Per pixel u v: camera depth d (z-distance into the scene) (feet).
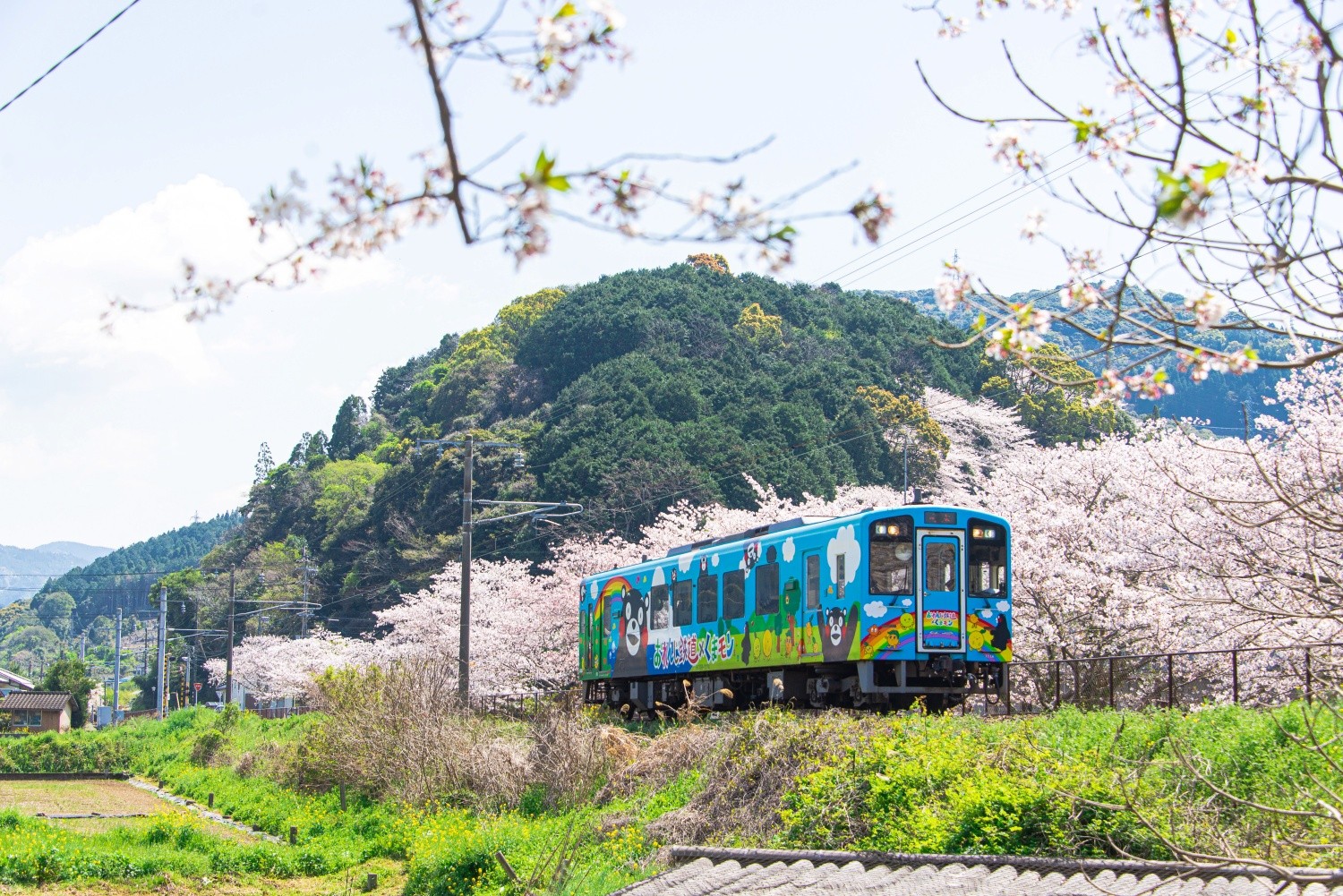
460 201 9.09
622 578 83.87
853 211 9.68
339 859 60.18
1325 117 12.16
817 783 43.73
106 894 53.67
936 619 58.44
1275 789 33.68
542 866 46.19
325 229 10.94
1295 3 11.86
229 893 54.75
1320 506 20.90
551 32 9.59
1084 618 73.77
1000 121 14.99
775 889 34.42
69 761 149.89
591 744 63.82
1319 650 49.08
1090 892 28.32
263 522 286.25
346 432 316.81
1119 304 13.88
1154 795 34.86
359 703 77.25
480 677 119.44
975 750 42.47
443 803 65.00
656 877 38.88
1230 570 57.26
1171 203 8.89
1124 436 93.97
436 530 203.21
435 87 9.03
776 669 66.39
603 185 9.50
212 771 114.73
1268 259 13.97
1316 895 24.76
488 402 244.01
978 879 31.30
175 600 284.20
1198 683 68.13
